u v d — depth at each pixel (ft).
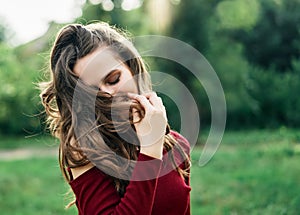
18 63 58.23
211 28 63.72
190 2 61.93
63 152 5.82
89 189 5.66
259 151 42.63
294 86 67.77
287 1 79.25
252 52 78.23
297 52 77.92
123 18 58.75
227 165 36.40
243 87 65.36
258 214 22.35
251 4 68.33
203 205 24.81
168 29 61.05
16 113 64.80
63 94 5.85
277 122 67.26
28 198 28.35
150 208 5.49
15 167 40.93
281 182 28.78
